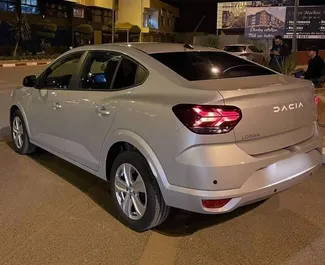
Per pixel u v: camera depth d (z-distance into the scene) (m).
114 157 3.83
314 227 3.62
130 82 3.66
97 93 3.92
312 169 3.59
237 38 30.33
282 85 3.34
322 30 19.89
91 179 4.76
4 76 16.72
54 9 33.72
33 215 3.78
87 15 38.19
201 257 3.12
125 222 3.64
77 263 3.00
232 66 3.90
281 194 4.36
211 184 2.91
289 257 3.13
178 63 3.65
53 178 4.77
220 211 2.98
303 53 25.95
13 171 4.98
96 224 3.62
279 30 20.89
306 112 3.53
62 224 3.61
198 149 2.92
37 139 5.13
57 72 4.73
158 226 3.60
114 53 3.98
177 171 3.01
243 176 2.99
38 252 3.14
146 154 3.23
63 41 35.19
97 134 3.85
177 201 3.07
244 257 3.13
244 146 3.02
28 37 29.53
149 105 3.28
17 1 29.31
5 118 8.04
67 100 4.32
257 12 21.25
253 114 3.04
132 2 42.06
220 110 2.90
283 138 3.29
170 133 3.04
